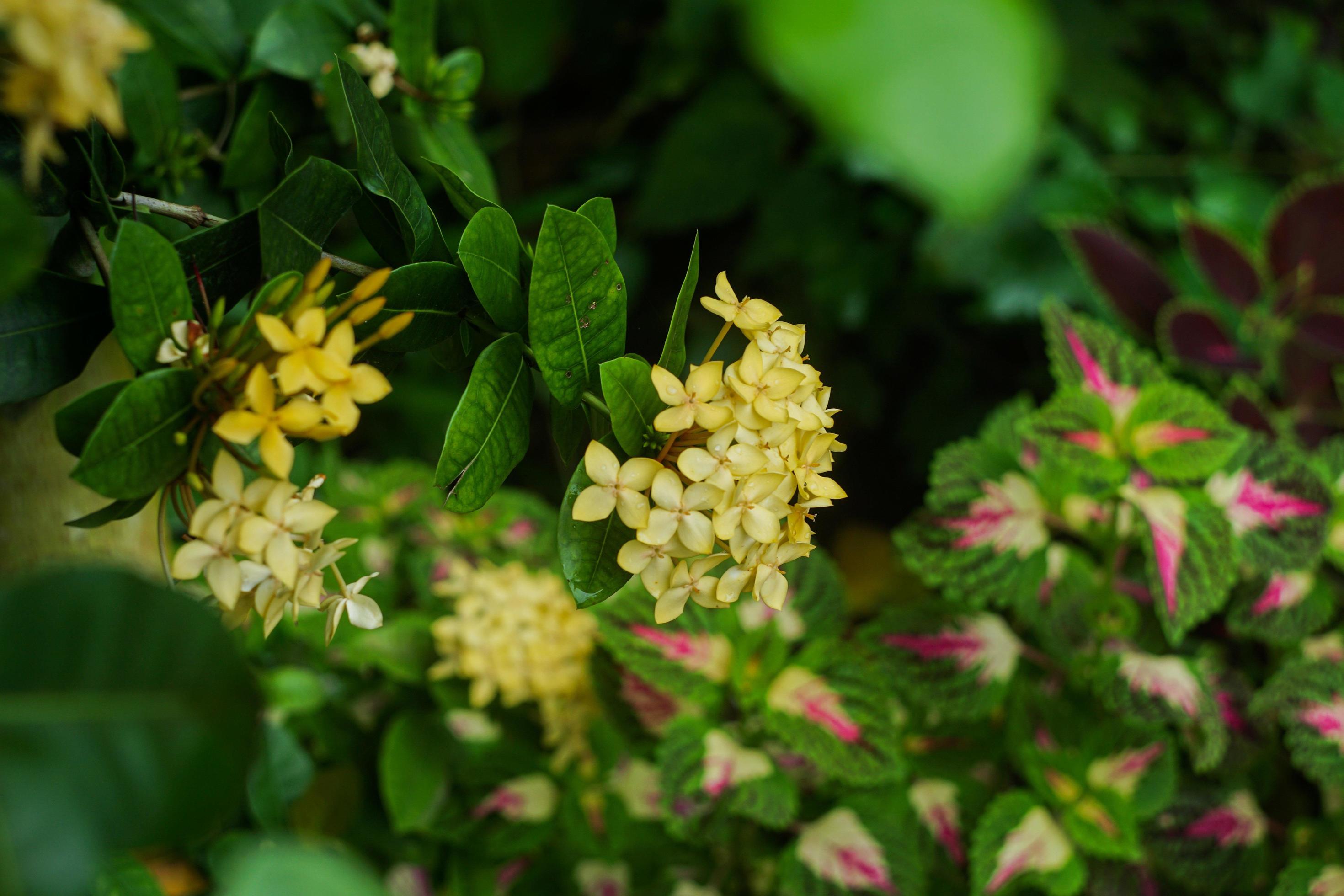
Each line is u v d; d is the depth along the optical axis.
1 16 0.43
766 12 0.28
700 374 0.53
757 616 0.78
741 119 1.49
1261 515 0.79
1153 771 0.76
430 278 0.54
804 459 0.54
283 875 0.41
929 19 0.27
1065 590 0.80
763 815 0.71
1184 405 0.76
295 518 0.50
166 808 0.44
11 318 0.52
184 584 0.59
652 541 0.52
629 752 0.82
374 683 0.89
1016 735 0.77
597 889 0.84
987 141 0.27
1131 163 1.52
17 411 0.62
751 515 0.53
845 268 1.51
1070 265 1.36
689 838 0.71
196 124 0.70
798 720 0.74
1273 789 0.87
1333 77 1.49
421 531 0.93
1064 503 0.81
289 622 0.75
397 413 1.48
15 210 0.44
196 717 0.45
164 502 0.50
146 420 0.49
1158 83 1.63
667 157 1.52
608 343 0.54
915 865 0.74
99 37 0.44
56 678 0.44
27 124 0.50
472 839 0.81
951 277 1.39
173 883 0.62
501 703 0.86
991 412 1.62
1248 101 1.49
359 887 0.42
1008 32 0.28
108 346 0.63
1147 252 1.46
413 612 0.92
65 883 0.44
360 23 0.69
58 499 0.64
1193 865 0.78
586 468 0.53
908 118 0.27
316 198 0.53
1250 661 0.91
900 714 0.83
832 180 1.51
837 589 0.81
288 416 0.49
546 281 0.52
